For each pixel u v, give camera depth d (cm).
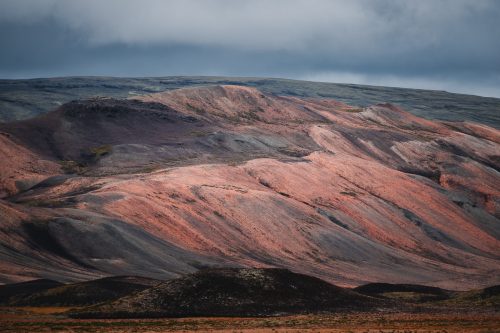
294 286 11831
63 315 10381
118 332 8638
